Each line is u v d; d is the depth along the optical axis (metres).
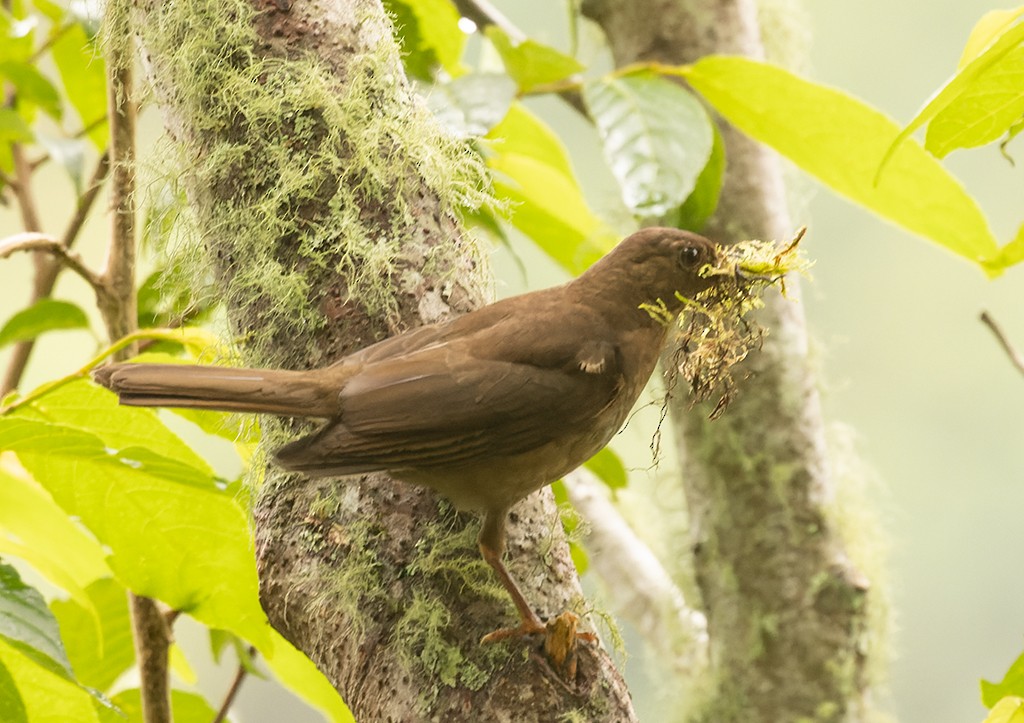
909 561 17.67
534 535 6.50
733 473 10.18
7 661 6.48
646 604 10.93
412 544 6.20
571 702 5.85
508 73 8.27
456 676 5.92
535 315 6.95
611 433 7.13
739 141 10.32
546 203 10.14
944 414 18.16
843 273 18.61
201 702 8.85
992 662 17.11
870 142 8.51
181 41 6.67
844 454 10.54
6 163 10.28
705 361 7.08
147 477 6.86
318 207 6.42
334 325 6.43
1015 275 18.27
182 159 6.70
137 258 8.68
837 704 10.05
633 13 10.30
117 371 6.23
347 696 6.12
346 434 6.16
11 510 7.90
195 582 7.30
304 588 6.21
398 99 6.62
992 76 5.96
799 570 10.12
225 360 6.84
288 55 6.51
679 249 7.34
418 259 6.55
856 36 18.47
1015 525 17.53
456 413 6.34
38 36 11.31
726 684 10.24
